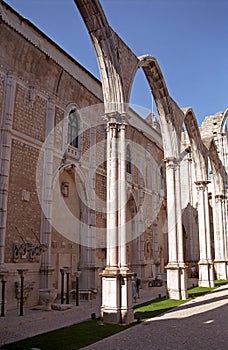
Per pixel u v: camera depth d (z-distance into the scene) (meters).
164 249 34.16
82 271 20.03
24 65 16.81
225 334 9.48
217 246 31.62
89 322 11.74
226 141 37.28
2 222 14.63
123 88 13.73
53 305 14.85
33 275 16.20
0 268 14.22
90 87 24.30
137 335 9.57
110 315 11.48
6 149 15.28
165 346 8.35
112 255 12.00
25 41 16.28
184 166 38.91
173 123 19.17
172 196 18.61
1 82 15.57
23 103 16.67
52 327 11.13
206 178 25.33
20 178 16.06
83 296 17.81
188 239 37.59
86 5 12.78
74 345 8.60
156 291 22.70
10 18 17.97
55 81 18.80
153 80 18.11
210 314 12.65
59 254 18.75
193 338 9.10
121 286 11.66
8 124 15.48
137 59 15.36
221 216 31.75
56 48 21.38
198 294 19.52
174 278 17.66
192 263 35.12
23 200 16.08
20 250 15.45
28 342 8.98
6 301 14.45
